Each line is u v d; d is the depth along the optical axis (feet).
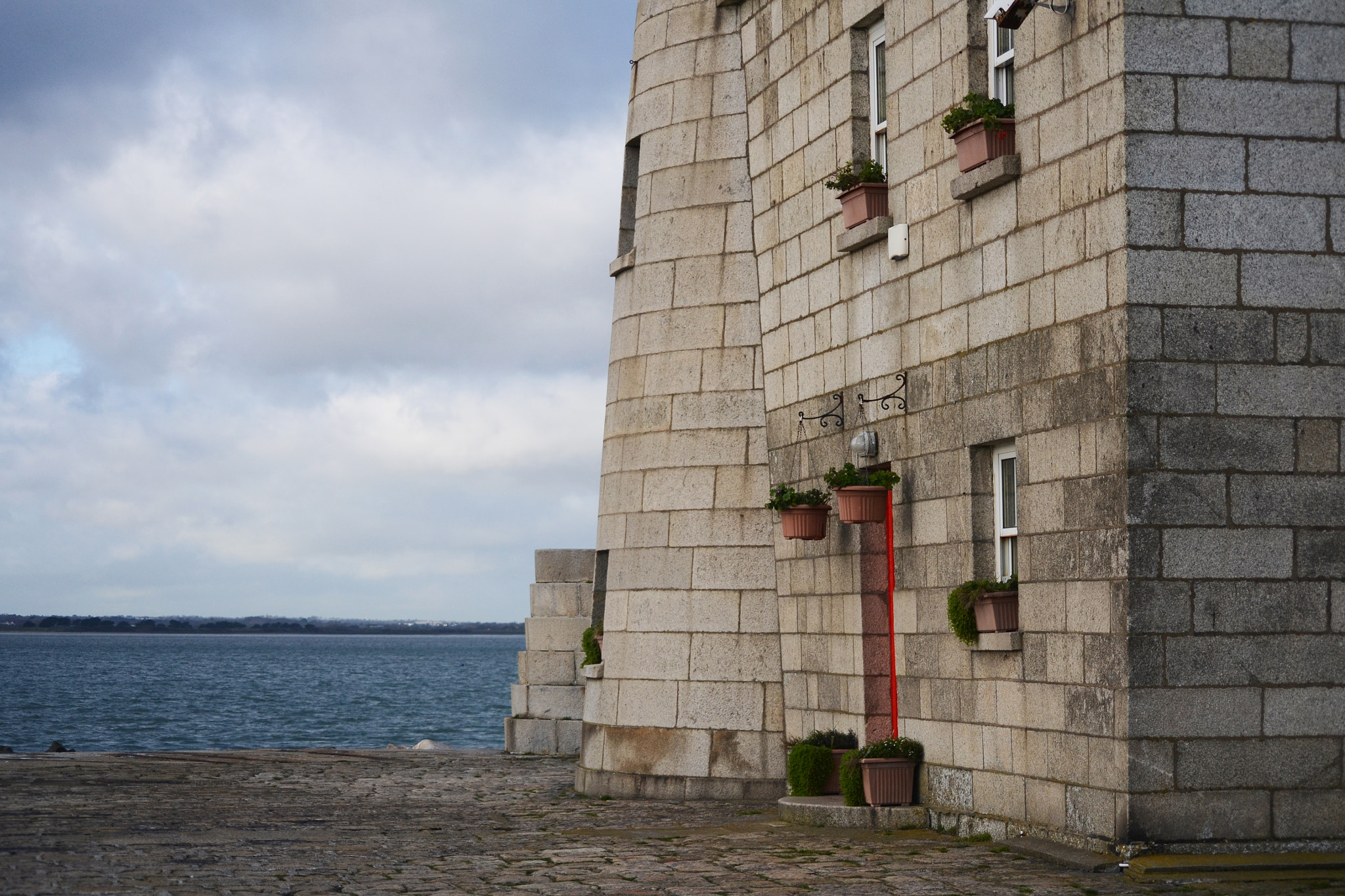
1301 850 32.37
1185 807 32.04
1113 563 32.63
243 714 208.33
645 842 39.42
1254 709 32.50
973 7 39.17
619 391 56.70
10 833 40.55
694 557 53.06
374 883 31.81
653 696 53.06
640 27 57.98
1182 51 33.01
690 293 54.34
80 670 407.64
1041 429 35.65
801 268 49.24
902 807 41.70
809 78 48.57
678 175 55.16
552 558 77.10
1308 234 33.47
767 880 31.99
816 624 47.91
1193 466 32.60
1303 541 33.04
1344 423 33.47
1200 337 32.81
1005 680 37.22
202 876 32.55
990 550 38.70
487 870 33.94
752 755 51.44
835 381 46.78
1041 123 35.91
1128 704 31.96
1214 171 33.04
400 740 162.50
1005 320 37.32
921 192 41.60
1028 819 36.09
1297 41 33.68
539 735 75.97
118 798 51.62
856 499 42.73
